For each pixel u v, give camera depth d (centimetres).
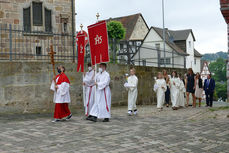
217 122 961
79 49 1197
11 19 1734
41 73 1289
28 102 1255
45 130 823
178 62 2481
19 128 857
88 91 1134
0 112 1188
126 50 1803
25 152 582
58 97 1005
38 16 1836
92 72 1133
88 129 840
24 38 1617
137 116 1178
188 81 1764
